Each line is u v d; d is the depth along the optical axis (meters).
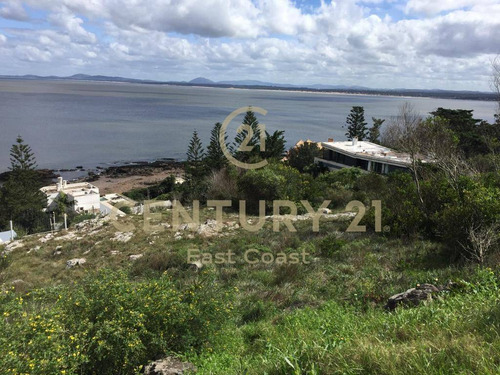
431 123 12.38
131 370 4.59
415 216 10.27
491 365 2.71
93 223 18.62
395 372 2.83
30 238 18.02
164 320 5.01
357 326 4.77
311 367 3.14
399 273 7.53
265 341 5.13
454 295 5.03
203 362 4.71
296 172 18.94
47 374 3.86
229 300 6.41
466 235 7.80
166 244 13.25
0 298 4.80
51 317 4.53
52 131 97.62
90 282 5.21
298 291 7.54
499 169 11.73
